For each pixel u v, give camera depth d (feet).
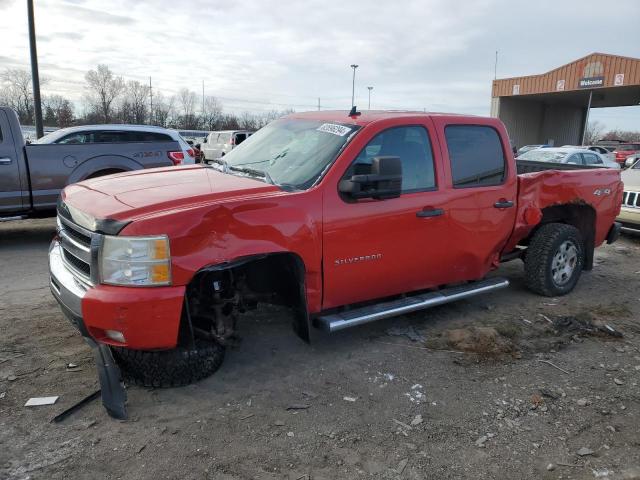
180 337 10.64
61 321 15.17
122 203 10.75
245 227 10.82
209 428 10.29
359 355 13.70
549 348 14.55
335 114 14.84
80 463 9.13
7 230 30.09
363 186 12.14
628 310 17.78
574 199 18.39
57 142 31.14
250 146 15.51
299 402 11.34
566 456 9.84
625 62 102.17
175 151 29.78
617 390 12.31
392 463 9.45
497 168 15.88
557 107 148.97
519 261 24.07
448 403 11.51
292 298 12.40
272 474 9.05
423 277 14.56
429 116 14.49
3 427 10.03
